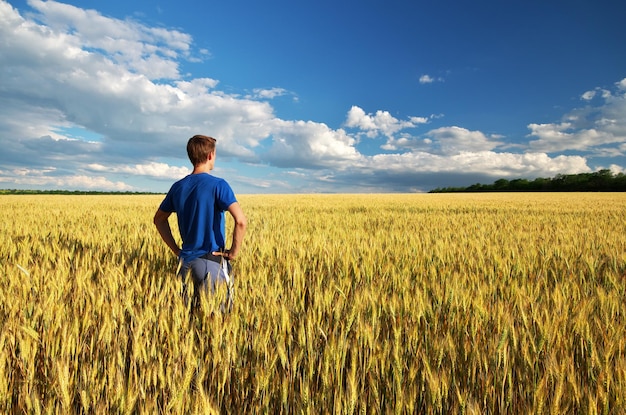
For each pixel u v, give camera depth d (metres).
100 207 15.59
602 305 2.71
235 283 3.43
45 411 1.70
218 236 2.94
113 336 2.31
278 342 2.12
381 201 24.89
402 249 5.47
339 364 1.93
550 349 2.05
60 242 5.64
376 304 2.82
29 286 3.13
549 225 9.60
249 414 1.86
